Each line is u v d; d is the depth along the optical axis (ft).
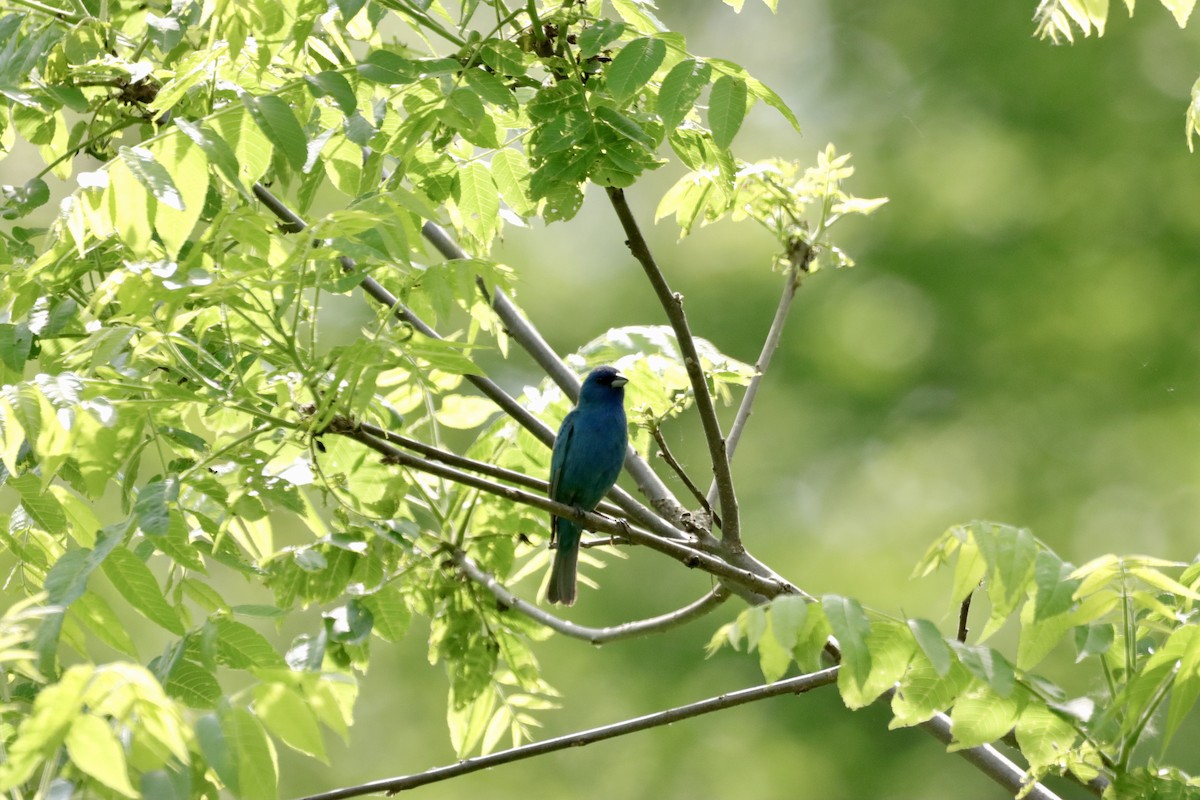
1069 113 74.13
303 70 28.25
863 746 68.80
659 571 71.72
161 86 28.17
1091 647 20.77
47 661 18.84
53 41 27.58
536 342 36.52
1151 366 71.31
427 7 26.91
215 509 28.07
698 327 76.69
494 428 34.17
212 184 28.58
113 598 58.54
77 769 17.80
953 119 76.64
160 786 16.07
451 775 26.55
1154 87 73.10
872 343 75.10
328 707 17.15
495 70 25.44
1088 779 21.18
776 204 34.30
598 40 24.48
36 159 49.96
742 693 26.25
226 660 20.88
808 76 83.15
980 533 20.61
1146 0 73.31
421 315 30.30
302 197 27.48
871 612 19.93
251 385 27.73
